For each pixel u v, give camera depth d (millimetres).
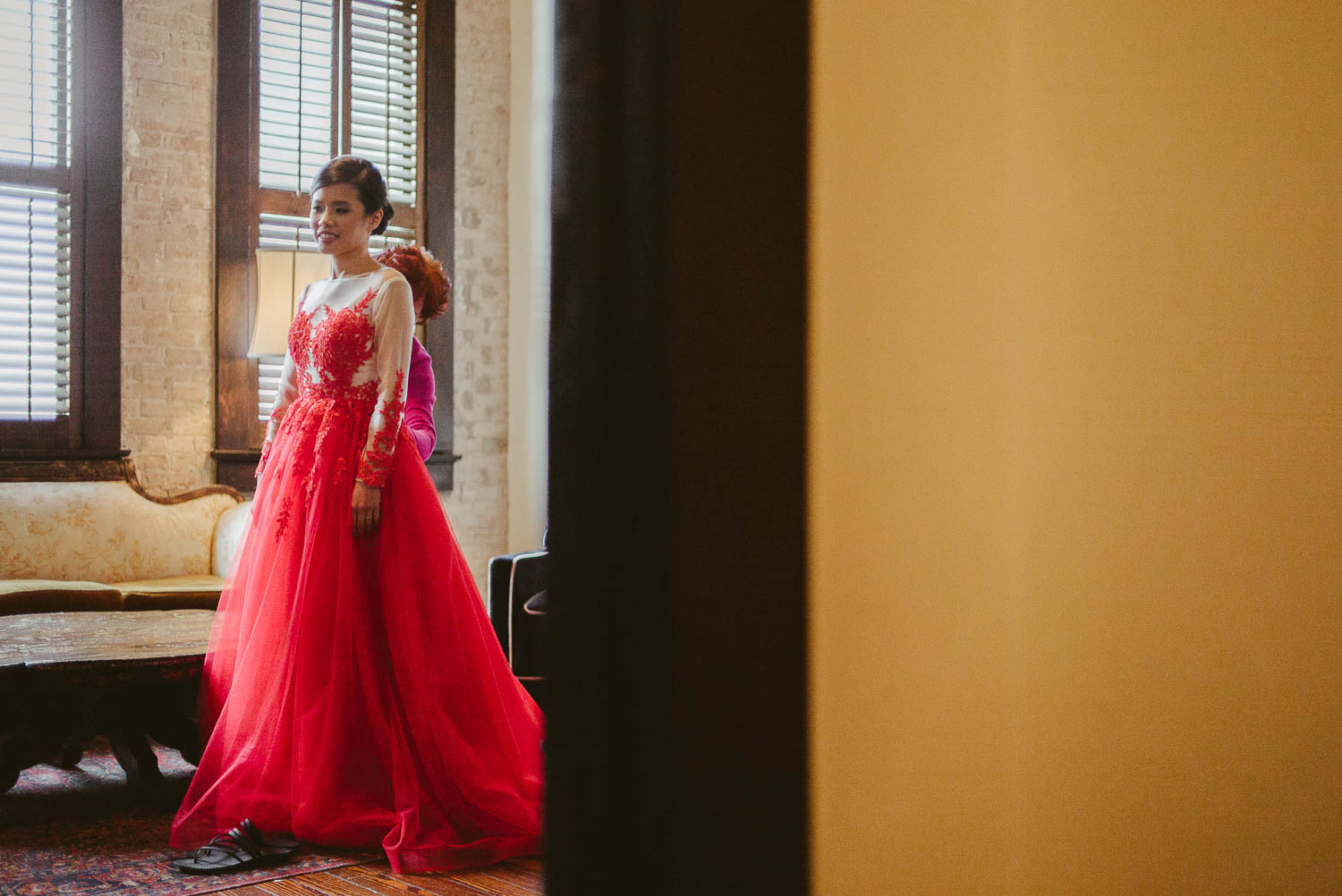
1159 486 1228
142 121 5102
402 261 3027
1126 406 1200
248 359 5316
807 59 936
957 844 1057
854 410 968
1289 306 1360
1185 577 1251
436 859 2324
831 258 949
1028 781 1114
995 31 1098
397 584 2621
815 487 940
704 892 880
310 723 2527
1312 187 1391
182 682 2934
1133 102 1211
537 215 5844
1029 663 1117
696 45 879
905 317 1012
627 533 875
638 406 870
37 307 4938
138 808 2898
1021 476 1109
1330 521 1401
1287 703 1354
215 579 4730
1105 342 1182
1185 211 1257
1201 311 1270
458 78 5910
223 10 5281
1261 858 1328
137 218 5090
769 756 917
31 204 4930
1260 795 1325
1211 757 1275
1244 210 1316
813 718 939
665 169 864
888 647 997
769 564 914
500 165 6004
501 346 5984
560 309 916
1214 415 1282
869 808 980
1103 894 1184
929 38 1035
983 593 1081
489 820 2488
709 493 881
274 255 4953
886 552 996
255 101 5359
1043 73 1134
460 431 5852
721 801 891
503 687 2795
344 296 2857
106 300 5016
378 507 2645
